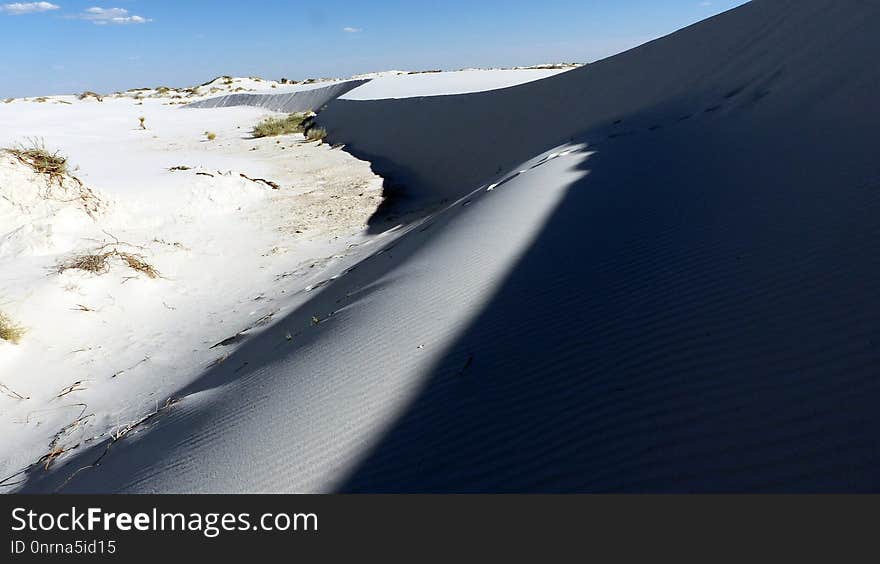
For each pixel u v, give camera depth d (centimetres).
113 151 2338
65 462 542
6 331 788
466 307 480
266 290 1002
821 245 425
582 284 466
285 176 1891
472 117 2083
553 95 1812
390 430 343
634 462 272
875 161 552
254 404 441
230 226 1344
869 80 787
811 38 1077
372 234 1260
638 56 1672
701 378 314
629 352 355
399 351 432
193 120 3991
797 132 744
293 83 7550
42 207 1159
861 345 305
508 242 612
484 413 334
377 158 2212
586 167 873
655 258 481
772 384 296
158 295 977
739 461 257
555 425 310
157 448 458
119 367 763
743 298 384
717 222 521
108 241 1126
